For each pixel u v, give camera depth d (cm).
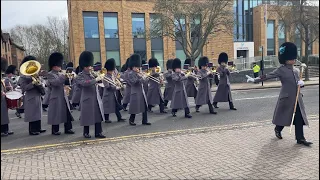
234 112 1076
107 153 612
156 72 1115
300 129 638
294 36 2795
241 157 566
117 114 983
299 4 2333
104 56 2819
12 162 569
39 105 832
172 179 473
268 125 825
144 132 809
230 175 483
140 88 905
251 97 1492
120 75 1251
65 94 813
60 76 795
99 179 479
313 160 538
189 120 961
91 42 2783
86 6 2731
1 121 800
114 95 977
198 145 651
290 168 503
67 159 579
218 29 2345
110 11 2817
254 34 3831
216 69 1140
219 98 1139
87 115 745
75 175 497
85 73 747
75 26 2709
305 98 1374
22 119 1096
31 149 661
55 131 812
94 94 752
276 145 635
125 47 2870
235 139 690
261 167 513
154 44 2991
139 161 559
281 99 654
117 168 525
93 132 836
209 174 490
